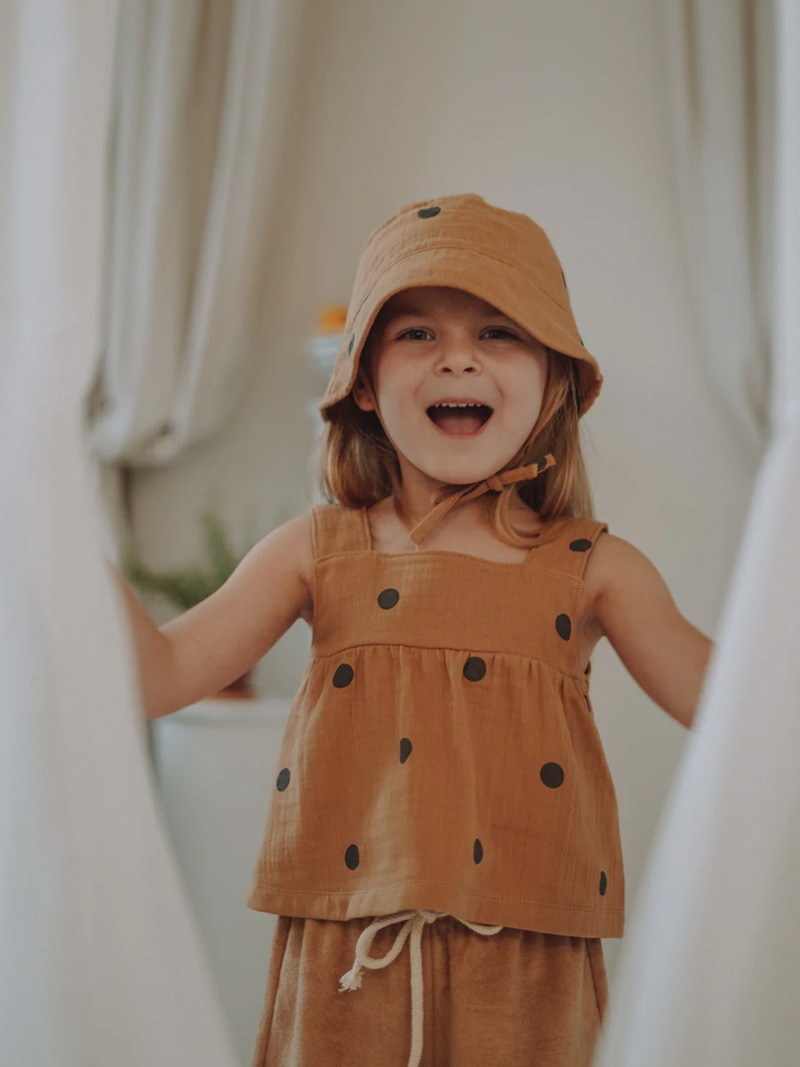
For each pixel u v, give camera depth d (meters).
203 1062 0.57
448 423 0.86
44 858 0.55
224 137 1.61
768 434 1.56
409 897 0.72
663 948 0.54
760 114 1.52
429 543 0.85
